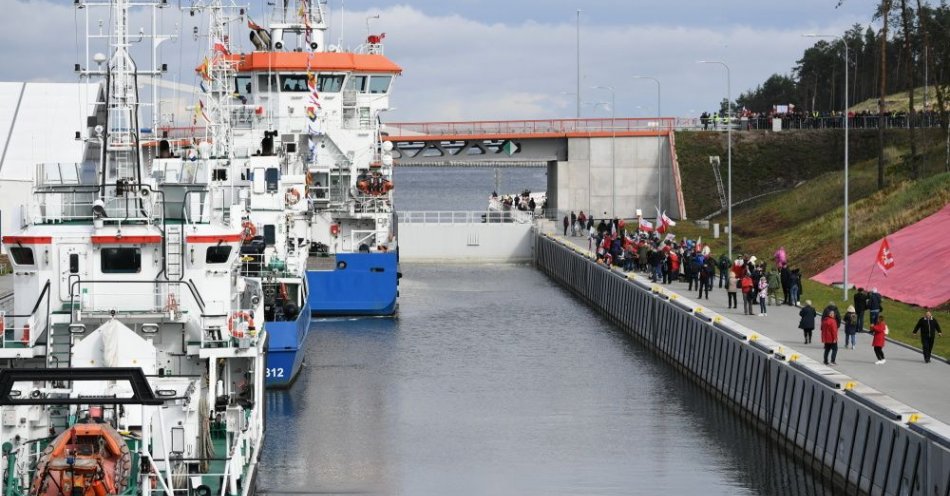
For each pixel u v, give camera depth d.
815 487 84.50
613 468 90.00
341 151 160.75
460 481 86.94
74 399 55.81
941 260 137.75
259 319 85.81
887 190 178.62
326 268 154.25
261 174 125.88
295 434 99.19
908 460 70.94
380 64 164.75
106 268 73.00
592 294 179.12
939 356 97.88
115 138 78.94
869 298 112.50
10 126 175.75
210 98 130.25
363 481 86.69
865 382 87.50
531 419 104.88
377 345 139.38
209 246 73.25
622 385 120.12
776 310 127.62
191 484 64.19
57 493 57.16
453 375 123.50
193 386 66.25
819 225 178.12
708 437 98.81
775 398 97.00
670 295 138.25
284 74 161.25
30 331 70.38
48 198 73.69
